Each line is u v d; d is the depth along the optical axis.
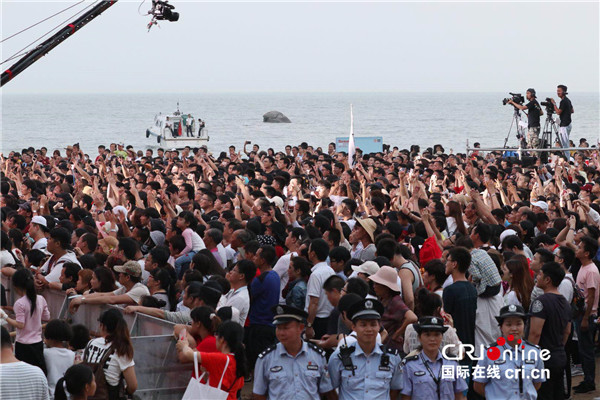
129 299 12.64
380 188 22.02
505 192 25.27
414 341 10.93
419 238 15.94
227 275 13.03
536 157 34.75
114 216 17.75
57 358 11.53
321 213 16.66
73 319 13.19
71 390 9.70
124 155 45.84
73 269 13.89
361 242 15.66
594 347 15.02
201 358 10.10
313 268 13.44
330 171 29.47
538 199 21.81
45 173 36.53
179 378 10.93
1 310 12.27
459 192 25.86
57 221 18.41
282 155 36.50
